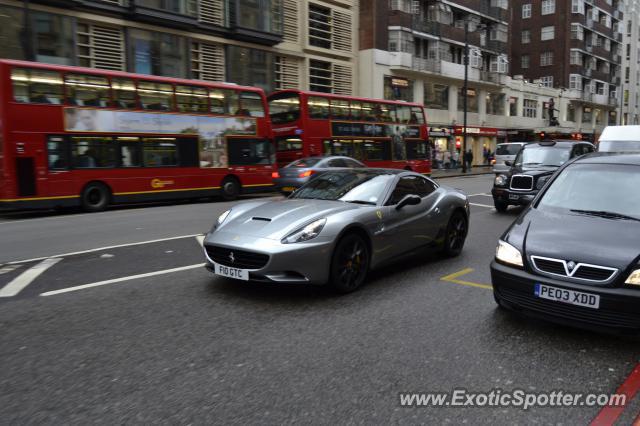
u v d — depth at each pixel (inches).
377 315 179.9
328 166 609.3
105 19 791.7
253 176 684.1
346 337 158.2
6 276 233.1
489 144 1790.1
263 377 130.0
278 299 197.9
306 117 728.3
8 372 132.0
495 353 146.9
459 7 1611.7
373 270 228.1
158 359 140.7
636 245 148.4
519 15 2368.4
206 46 943.7
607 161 203.8
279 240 189.2
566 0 2245.3
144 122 571.2
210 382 127.0
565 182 199.6
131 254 283.1
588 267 146.7
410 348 149.9
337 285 201.5
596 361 142.0
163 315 177.8
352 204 226.8
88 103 526.9
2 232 380.5
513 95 1909.4
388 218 226.8
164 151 590.6
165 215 481.4
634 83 2972.4
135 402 116.9
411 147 911.7
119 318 174.4
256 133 689.0
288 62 1106.1
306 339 156.3
